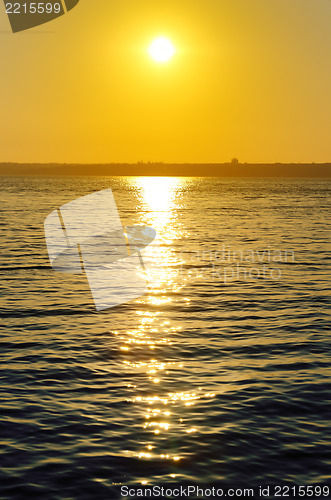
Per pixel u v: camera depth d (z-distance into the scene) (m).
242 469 8.46
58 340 15.04
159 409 10.55
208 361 13.40
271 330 16.30
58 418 10.15
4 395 11.24
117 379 12.13
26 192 143.00
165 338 15.30
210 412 10.42
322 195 146.88
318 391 11.51
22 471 8.37
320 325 16.92
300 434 9.58
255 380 12.12
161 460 8.70
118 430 9.68
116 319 17.42
